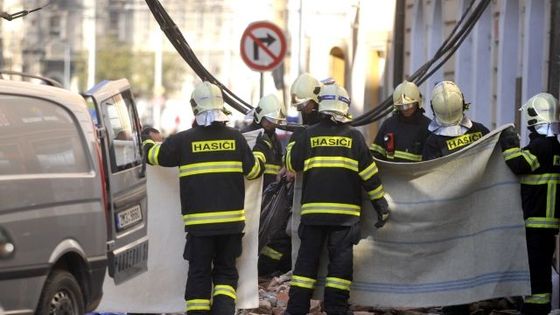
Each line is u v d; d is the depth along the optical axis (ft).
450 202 37.42
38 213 29.32
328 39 128.16
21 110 29.99
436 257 37.63
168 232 37.83
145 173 37.78
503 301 40.83
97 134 33.42
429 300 37.52
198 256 35.86
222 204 35.73
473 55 71.51
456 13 74.95
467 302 37.52
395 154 42.11
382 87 99.86
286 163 37.04
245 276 37.32
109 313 38.96
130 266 35.91
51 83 33.06
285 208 44.14
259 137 42.47
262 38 65.41
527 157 36.81
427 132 41.86
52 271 30.09
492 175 37.58
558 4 44.80
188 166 35.88
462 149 37.27
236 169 36.01
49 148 30.66
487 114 70.79
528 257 37.58
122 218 35.29
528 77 59.93
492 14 69.36
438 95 38.11
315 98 42.57
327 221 36.19
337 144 36.35
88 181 32.04
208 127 36.04
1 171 28.30
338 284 36.35
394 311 40.81
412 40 84.74
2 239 27.81
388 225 37.52
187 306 36.01
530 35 59.82
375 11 99.55
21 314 28.50
